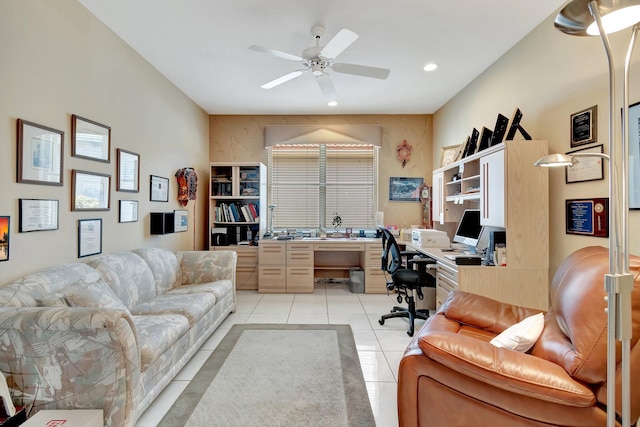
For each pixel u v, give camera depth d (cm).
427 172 504
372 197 510
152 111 338
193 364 242
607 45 101
